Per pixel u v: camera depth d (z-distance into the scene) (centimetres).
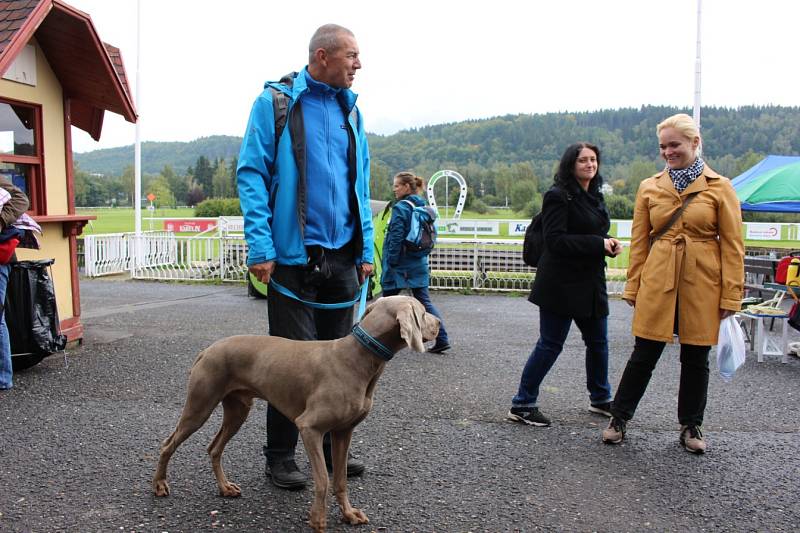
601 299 502
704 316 436
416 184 762
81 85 768
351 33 375
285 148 367
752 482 398
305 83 372
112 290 1367
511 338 860
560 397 580
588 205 486
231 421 364
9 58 593
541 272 493
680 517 351
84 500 357
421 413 528
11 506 347
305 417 321
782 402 573
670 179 454
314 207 374
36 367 654
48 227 734
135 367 659
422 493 377
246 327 907
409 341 304
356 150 394
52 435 459
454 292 1370
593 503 367
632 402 462
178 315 1018
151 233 1781
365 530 331
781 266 870
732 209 435
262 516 342
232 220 1983
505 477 402
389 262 747
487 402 562
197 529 326
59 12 658
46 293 631
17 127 707
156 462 413
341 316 401
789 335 910
